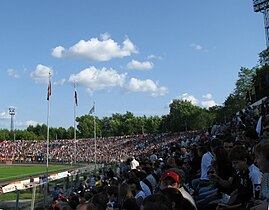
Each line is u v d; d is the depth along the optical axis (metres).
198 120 158.12
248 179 7.38
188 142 40.09
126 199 8.48
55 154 139.38
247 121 31.53
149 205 4.50
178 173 7.50
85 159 120.75
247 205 6.74
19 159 131.38
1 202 33.75
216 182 8.84
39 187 37.09
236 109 109.25
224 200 8.39
